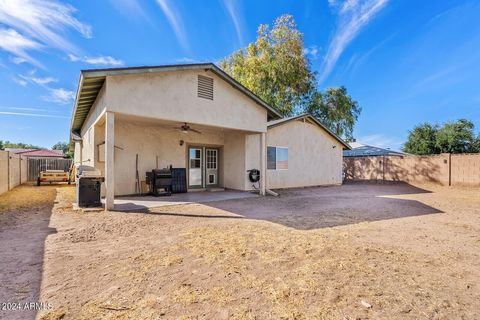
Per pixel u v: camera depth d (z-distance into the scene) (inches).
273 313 91.0
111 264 131.8
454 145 829.8
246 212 276.7
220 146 500.7
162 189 378.3
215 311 91.7
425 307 97.0
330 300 100.3
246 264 133.9
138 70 272.5
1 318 85.9
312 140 577.0
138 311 90.8
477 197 418.0
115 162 367.2
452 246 170.6
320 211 289.6
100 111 294.4
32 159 716.7
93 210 262.1
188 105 319.9
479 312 94.5
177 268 127.7
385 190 516.7
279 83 850.1
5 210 268.7
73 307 92.9
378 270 129.6
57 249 153.4
